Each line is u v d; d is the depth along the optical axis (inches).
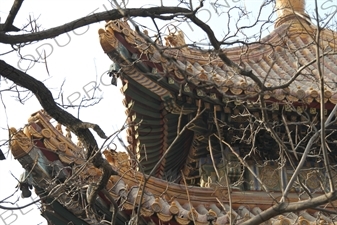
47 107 443.8
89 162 471.5
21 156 551.2
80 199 539.8
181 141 773.3
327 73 790.5
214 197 653.9
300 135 690.8
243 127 698.2
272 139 705.6
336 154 724.0
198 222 579.2
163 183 624.4
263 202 675.4
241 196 671.8
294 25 848.9
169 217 574.6
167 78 657.0
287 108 663.8
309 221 614.9
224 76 705.0
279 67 796.0
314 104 670.5
